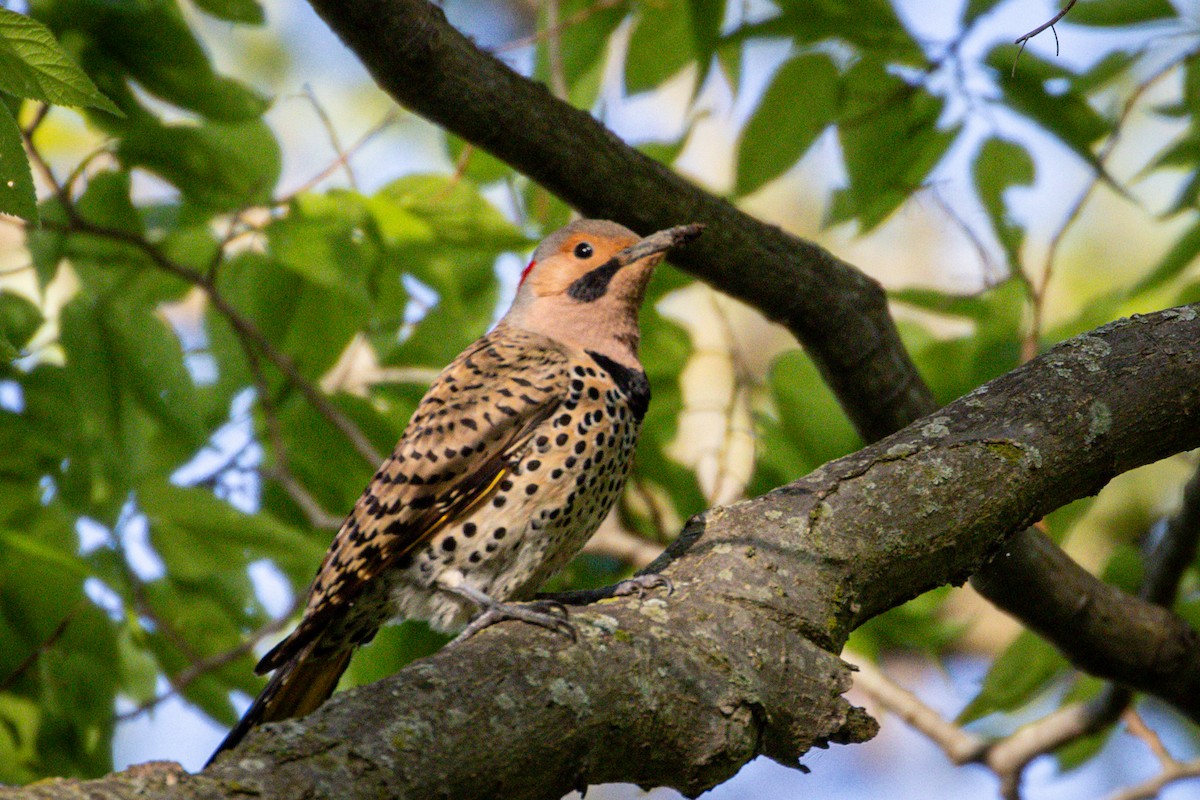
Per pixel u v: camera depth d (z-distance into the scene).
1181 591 12.13
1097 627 10.52
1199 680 10.72
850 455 7.50
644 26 11.34
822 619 6.79
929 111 10.97
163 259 10.73
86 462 10.95
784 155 11.08
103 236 10.64
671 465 12.24
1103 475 7.45
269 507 12.07
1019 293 11.60
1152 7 10.58
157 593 11.27
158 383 10.76
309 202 10.45
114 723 10.83
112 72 10.38
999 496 7.21
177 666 11.46
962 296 11.30
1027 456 7.27
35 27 5.40
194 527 10.85
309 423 11.87
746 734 6.28
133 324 10.76
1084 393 7.45
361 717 5.39
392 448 11.88
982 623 17.97
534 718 5.75
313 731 5.25
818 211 18.91
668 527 13.32
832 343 9.75
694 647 6.42
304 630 8.46
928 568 7.18
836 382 10.01
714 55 10.91
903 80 10.83
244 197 10.87
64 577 10.76
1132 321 7.76
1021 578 10.18
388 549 8.46
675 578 6.89
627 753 6.09
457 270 12.26
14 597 10.82
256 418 12.02
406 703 5.52
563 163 8.91
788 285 9.55
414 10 8.09
